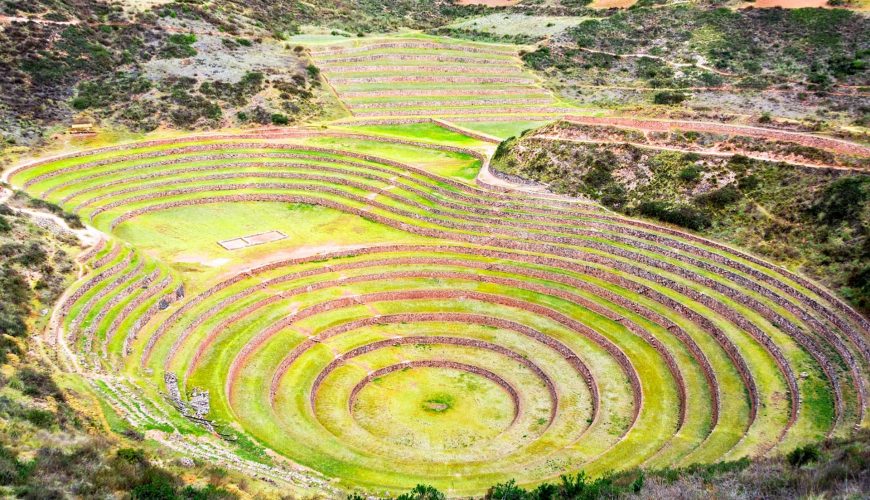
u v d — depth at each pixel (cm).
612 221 6138
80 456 2912
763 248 5341
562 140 7069
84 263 5047
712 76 10062
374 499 3394
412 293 5662
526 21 13188
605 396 4475
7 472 2588
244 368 4678
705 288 5175
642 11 12319
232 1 11775
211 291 5372
